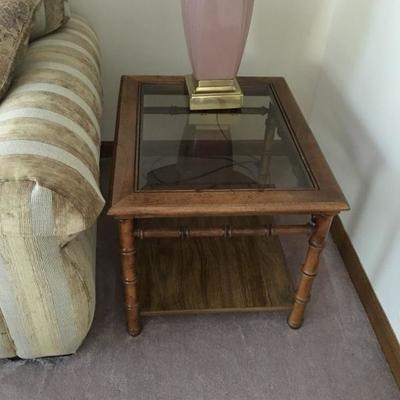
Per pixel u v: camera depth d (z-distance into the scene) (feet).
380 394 3.66
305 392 3.64
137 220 4.14
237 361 3.83
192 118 3.89
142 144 3.58
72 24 4.15
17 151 2.49
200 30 3.51
